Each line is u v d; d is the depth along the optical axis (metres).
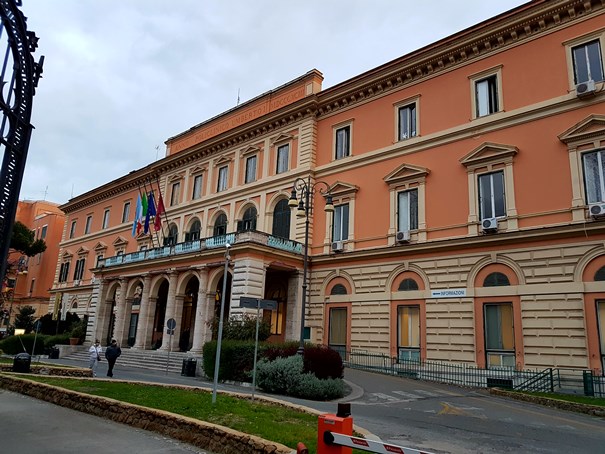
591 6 21.06
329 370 16.77
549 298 19.98
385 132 28.03
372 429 10.52
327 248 29.08
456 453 8.75
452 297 23.00
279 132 34.03
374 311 25.97
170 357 27.80
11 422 9.59
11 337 36.69
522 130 22.36
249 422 9.36
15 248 48.44
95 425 9.72
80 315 50.69
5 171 5.59
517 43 23.36
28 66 5.93
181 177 42.19
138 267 34.66
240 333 23.06
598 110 20.25
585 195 19.88
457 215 23.72
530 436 10.71
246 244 26.50
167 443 8.48
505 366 20.75
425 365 23.00
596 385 17.78
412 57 26.88
